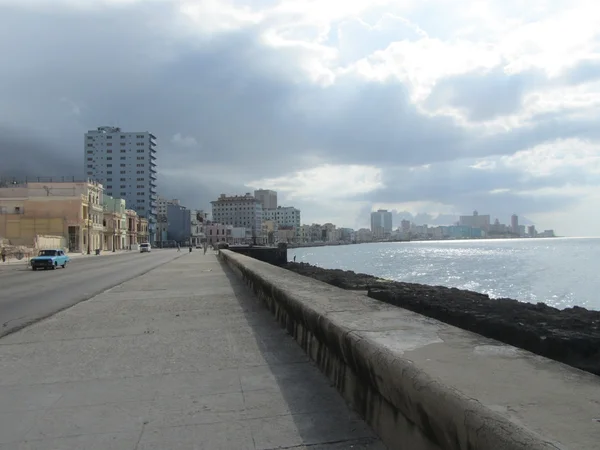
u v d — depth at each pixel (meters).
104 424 3.59
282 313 7.42
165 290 13.96
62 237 63.78
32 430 3.50
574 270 45.34
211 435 3.32
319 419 3.48
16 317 10.00
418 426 2.44
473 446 1.83
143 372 5.02
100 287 16.84
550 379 2.21
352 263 68.00
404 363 2.55
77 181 77.88
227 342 6.37
